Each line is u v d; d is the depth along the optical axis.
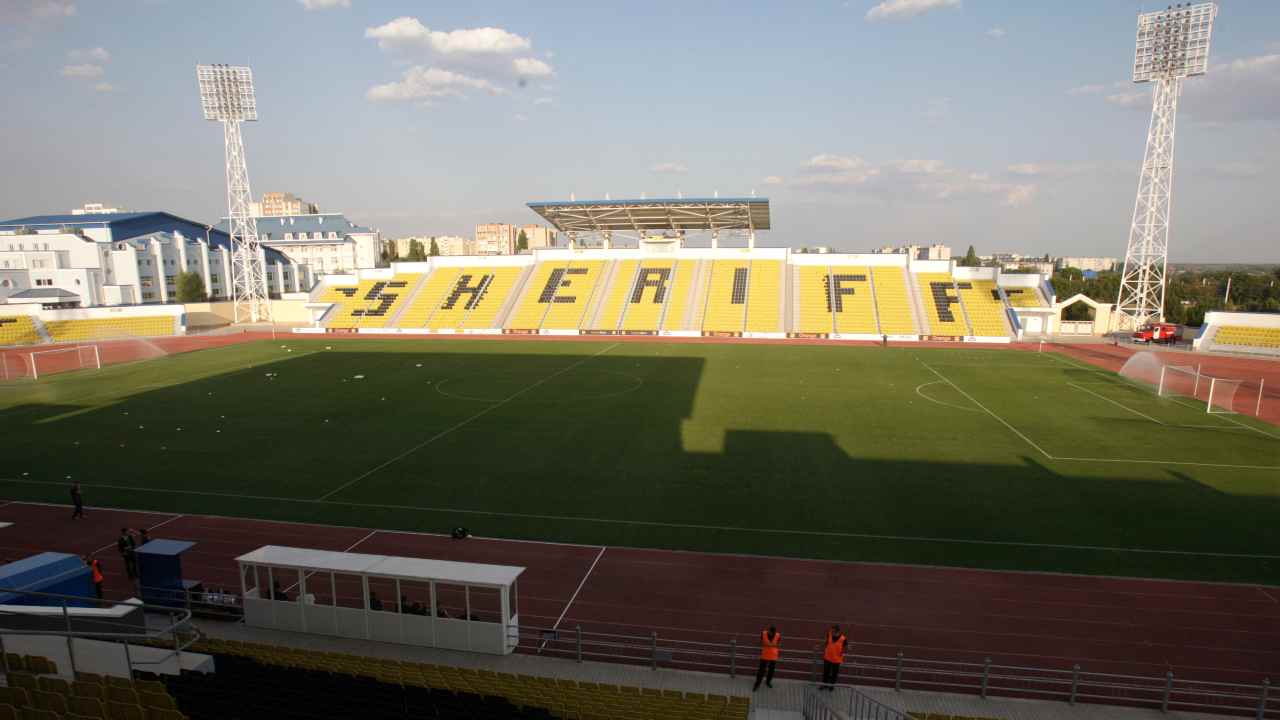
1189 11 63.66
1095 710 13.61
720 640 16.31
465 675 13.83
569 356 61.16
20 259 85.62
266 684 12.70
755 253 87.94
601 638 16.38
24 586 15.38
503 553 20.98
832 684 14.09
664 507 24.59
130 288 92.44
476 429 35.22
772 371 52.66
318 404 41.12
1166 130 68.62
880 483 26.92
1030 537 21.83
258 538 22.05
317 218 153.75
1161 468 28.59
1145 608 17.55
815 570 19.77
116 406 40.66
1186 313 92.38
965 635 16.41
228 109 86.38
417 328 81.88
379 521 23.45
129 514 24.03
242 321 96.81
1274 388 46.34
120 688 11.45
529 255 91.94
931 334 73.06
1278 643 16.02
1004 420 37.00
